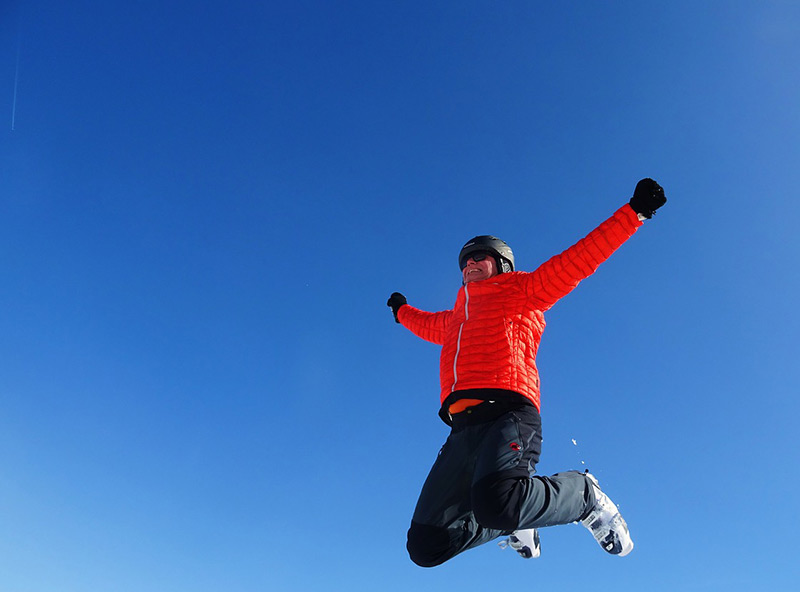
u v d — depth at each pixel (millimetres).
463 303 3846
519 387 3395
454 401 3436
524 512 3033
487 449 3188
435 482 3420
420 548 3402
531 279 3605
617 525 3451
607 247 3369
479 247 3980
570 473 3451
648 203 3256
